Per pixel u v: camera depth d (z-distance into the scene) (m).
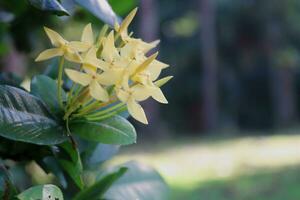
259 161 10.99
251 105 19.72
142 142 15.80
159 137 16.58
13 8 1.66
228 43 19.19
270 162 10.80
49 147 1.01
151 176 1.34
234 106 19.47
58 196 0.84
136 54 0.93
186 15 19.12
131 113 0.89
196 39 18.88
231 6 18.48
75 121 0.96
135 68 0.90
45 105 0.96
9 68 2.43
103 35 0.96
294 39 18.89
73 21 2.02
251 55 19.12
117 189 1.25
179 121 19.11
